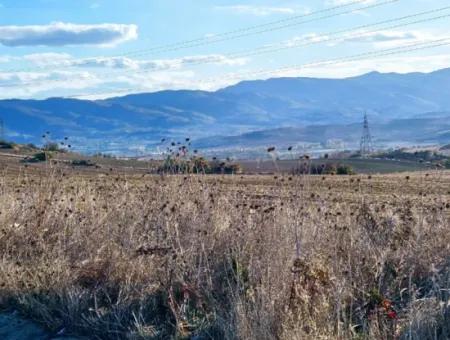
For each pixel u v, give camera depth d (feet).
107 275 26.68
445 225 28.02
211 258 26.40
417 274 25.16
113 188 38.99
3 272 28.19
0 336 24.54
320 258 24.73
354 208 34.55
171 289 24.21
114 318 24.17
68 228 32.24
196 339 22.08
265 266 23.54
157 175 36.86
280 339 20.08
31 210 34.53
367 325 21.21
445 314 20.62
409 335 19.66
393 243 26.96
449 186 61.16
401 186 75.10
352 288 23.49
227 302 23.52
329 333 20.21
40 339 24.08
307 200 32.22
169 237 28.30
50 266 28.04
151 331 22.97
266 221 26.99
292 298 21.84
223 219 28.96
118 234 29.84
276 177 30.17
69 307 24.79
